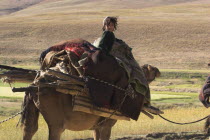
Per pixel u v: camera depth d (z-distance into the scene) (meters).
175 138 25.80
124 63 16.27
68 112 15.32
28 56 160.50
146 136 26.33
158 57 159.25
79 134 25.69
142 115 41.88
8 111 43.97
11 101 52.53
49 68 15.61
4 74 15.77
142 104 16.75
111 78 15.91
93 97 15.28
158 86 100.12
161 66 147.38
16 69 15.15
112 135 27.38
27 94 15.57
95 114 15.55
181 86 102.12
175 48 170.75
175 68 144.88
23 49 170.00
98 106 15.40
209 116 22.39
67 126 15.59
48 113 15.05
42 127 29.47
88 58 15.53
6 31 198.50
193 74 122.12
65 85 14.73
